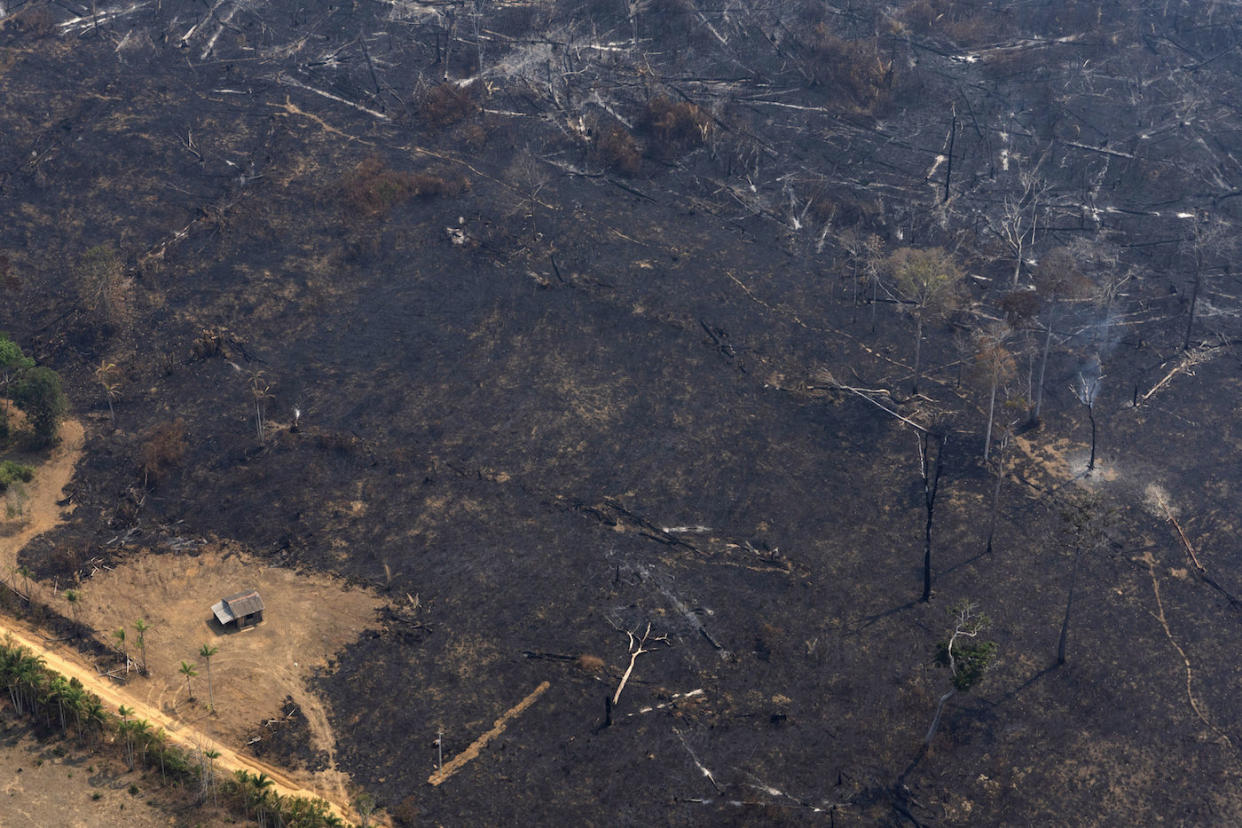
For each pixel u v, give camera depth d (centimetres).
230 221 11688
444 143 13062
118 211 11781
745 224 12219
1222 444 9756
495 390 10069
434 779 7169
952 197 12681
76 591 8212
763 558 8706
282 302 10850
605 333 10688
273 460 9319
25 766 7012
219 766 7106
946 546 8831
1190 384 10362
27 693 7288
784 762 7344
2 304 10681
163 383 9981
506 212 12062
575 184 12612
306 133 13062
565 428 9744
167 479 9131
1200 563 8725
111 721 7269
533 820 6962
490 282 11181
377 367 10244
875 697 7738
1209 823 7050
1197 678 7912
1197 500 9231
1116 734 7556
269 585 8369
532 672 7825
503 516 8956
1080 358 10612
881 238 12094
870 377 10394
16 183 12075
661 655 7962
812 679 7844
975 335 10769
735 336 10744
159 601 8206
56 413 9244
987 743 7481
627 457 9506
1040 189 12850
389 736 7406
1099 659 8019
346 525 8838
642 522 8950
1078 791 7225
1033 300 9738
